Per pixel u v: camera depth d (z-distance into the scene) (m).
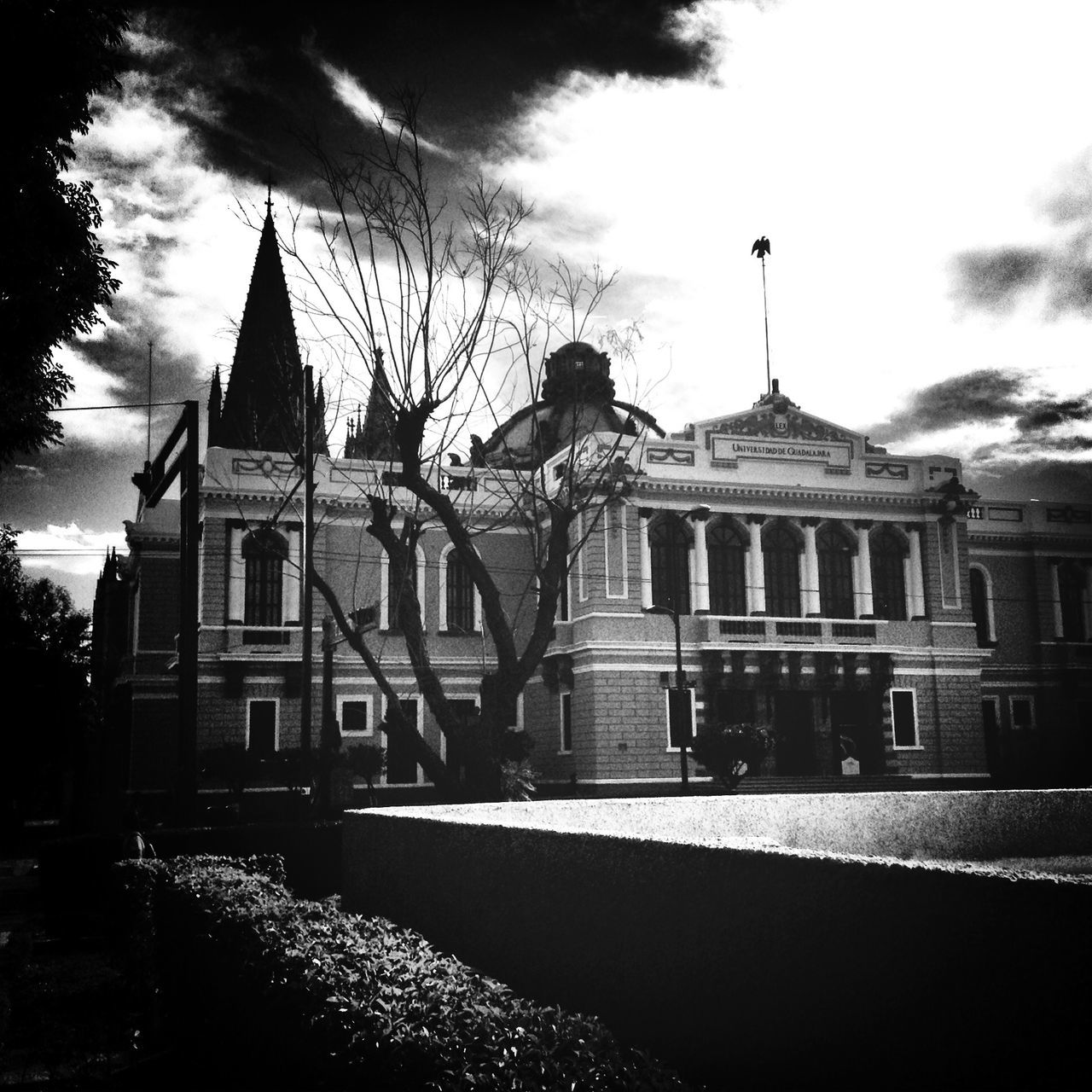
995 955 4.08
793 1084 4.86
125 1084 8.41
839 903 4.73
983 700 49.59
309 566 22.23
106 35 12.15
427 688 19.20
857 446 47.00
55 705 16.97
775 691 44.12
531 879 7.09
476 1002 4.63
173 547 45.72
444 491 44.78
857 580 46.06
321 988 5.25
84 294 12.69
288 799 34.62
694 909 5.54
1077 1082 3.78
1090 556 51.84
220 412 47.44
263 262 55.22
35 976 12.88
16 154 11.89
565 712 44.19
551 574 19.70
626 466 40.41
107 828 30.11
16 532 25.08
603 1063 3.84
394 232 18.80
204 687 40.84
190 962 8.58
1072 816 12.76
